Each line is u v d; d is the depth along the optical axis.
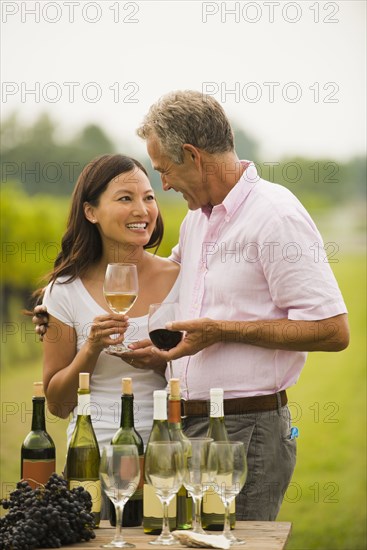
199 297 5.31
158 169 5.37
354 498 14.31
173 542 3.94
